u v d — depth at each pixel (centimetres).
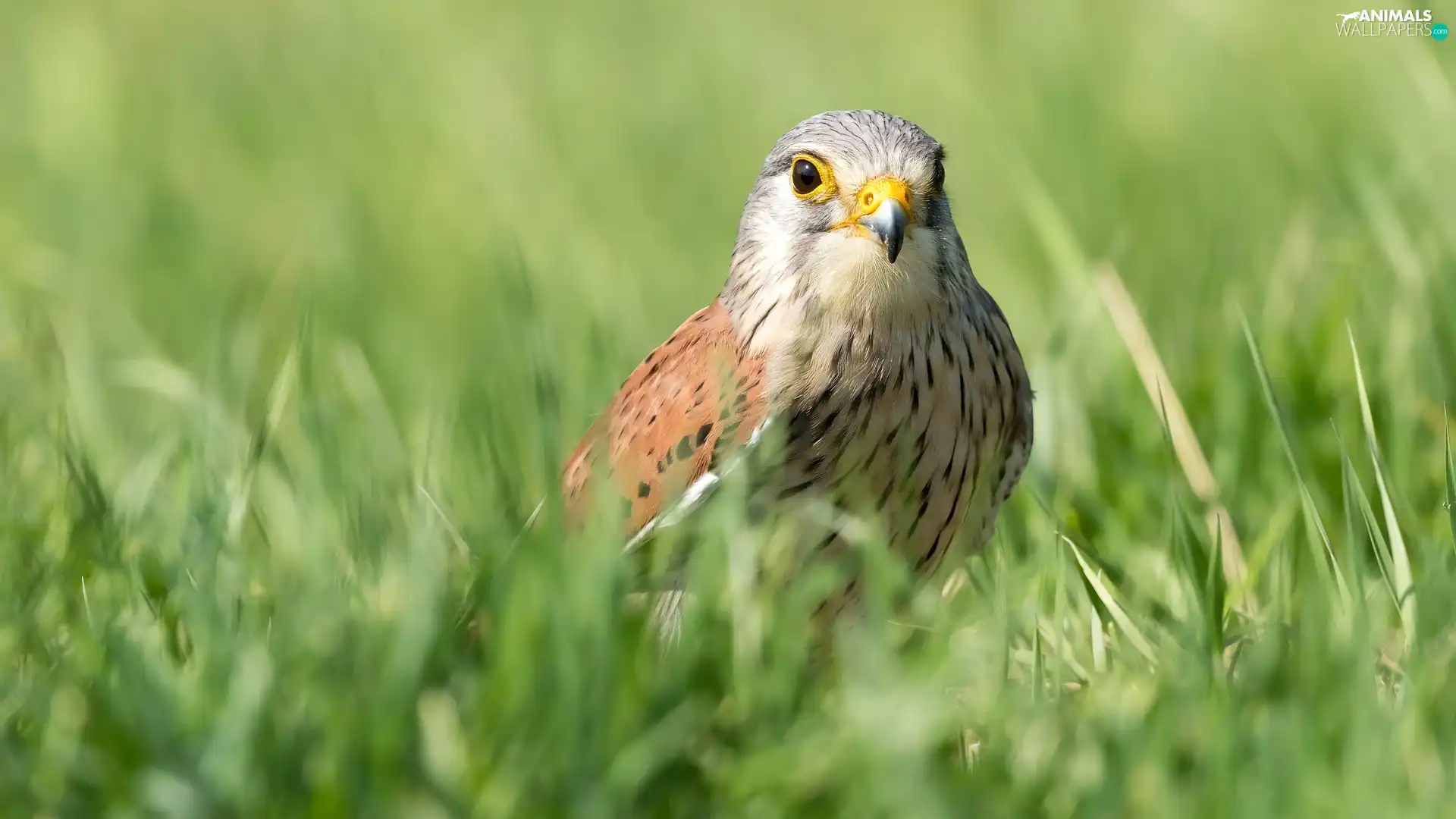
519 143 2106
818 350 931
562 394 1198
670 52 2441
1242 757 695
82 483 952
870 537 852
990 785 704
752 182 2023
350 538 934
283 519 1008
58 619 876
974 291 980
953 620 845
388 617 773
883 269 921
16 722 756
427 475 997
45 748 712
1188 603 834
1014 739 735
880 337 929
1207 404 1112
